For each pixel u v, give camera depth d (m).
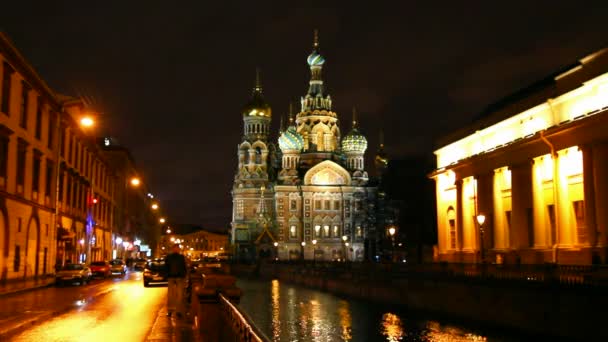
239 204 160.75
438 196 68.19
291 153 159.75
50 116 54.09
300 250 153.00
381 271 55.50
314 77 173.88
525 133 50.56
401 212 109.31
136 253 123.44
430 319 42.50
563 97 44.81
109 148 106.06
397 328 39.38
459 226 61.34
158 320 21.83
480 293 37.06
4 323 21.98
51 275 52.09
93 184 76.44
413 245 105.12
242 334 10.77
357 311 49.97
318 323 43.12
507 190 53.19
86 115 46.69
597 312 27.03
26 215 47.09
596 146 39.94
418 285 46.62
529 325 31.89
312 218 154.50
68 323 22.03
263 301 59.75
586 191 40.72
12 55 41.81
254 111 166.00
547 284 30.70
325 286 73.19
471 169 58.66
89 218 70.31
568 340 28.91
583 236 42.72
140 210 136.25
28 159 47.41
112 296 35.66
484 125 58.09
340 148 172.00
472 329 36.84
